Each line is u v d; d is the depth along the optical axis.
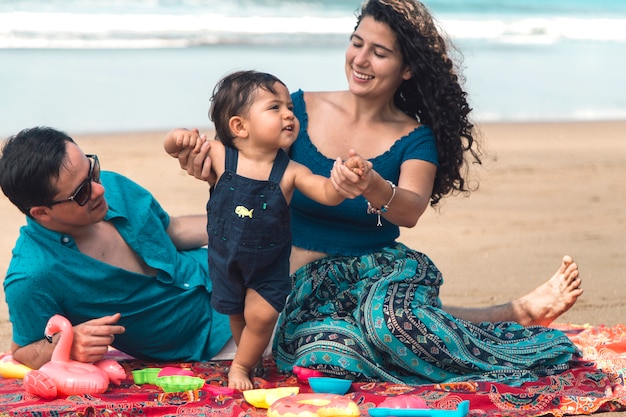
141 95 14.69
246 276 4.31
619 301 6.34
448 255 7.57
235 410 4.08
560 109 15.34
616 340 5.21
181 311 4.73
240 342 4.48
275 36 22.61
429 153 4.84
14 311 4.35
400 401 4.01
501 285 6.73
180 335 4.77
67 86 15.07
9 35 20.23
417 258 4.83
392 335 4.43
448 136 4.94
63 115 12.97
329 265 4.77
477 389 4.31
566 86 17.56
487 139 12.79
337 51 20.30
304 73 16.78
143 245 4.63
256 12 26.00
